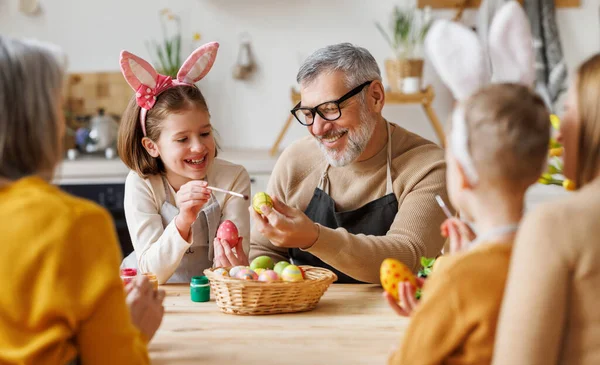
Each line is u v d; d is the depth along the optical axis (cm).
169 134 200
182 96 201
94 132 378
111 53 401
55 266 92
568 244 90
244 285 153
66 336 94
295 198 221
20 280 92
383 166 212
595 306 91
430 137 396
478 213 103
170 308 163
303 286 155
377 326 147
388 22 393
